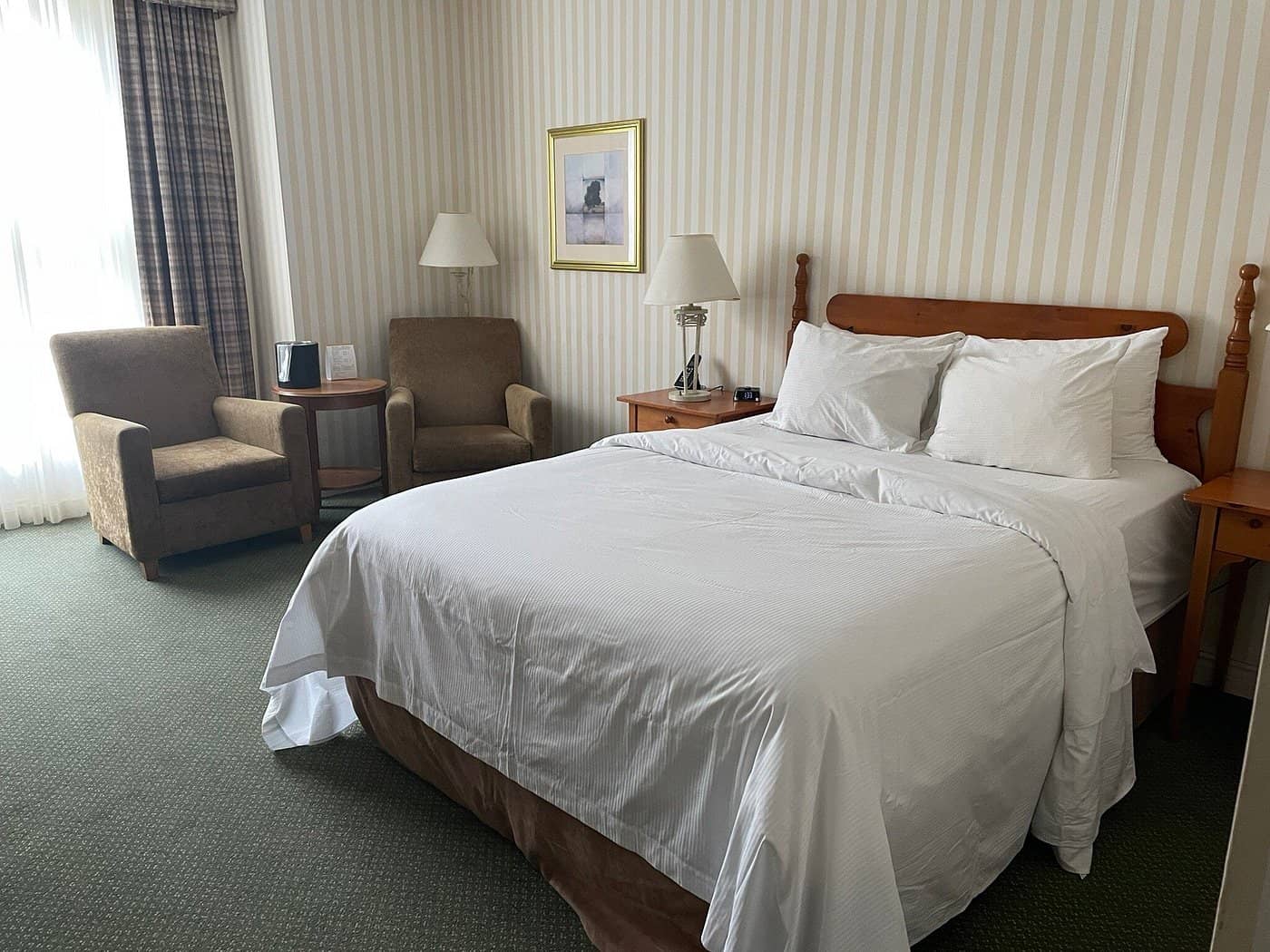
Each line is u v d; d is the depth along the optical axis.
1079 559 2.09
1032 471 2.75
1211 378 2.84
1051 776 2.07
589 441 4.97
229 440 4.37
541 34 4.65
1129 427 2.87
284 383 4.51
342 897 2.03
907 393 3.12
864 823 1.48
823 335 3.43
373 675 2.46
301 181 4.71
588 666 1.83
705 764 1.63
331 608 2.50
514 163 5.00
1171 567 2.63
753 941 1.45
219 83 4.62
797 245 3.81
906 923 1.71
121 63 4.31
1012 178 3.15
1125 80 2.86
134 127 4.38
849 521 2.27
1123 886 2.06
